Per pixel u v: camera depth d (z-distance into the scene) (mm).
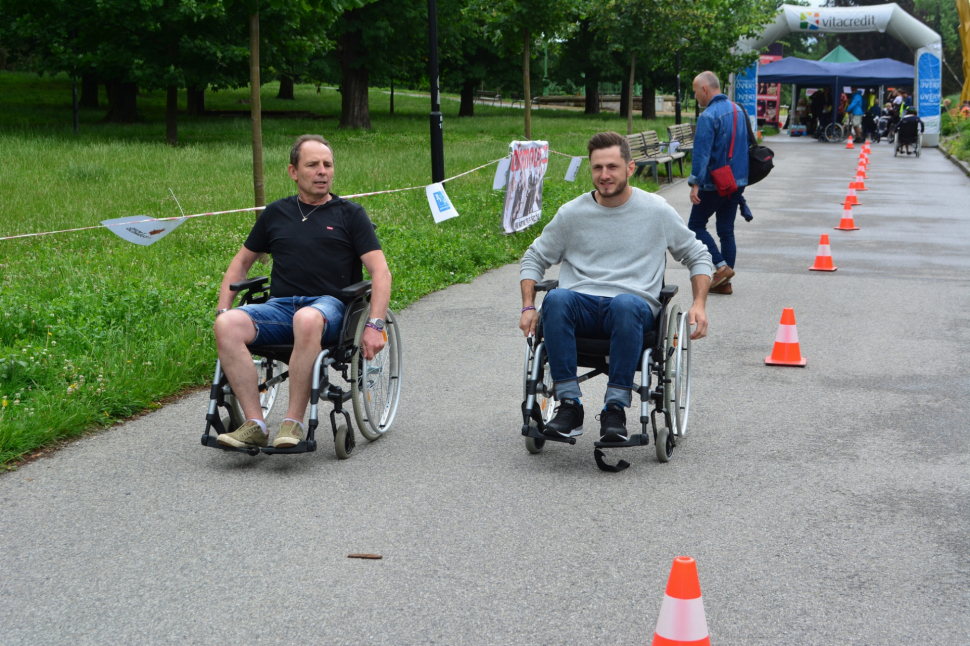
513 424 5301
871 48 64188
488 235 11953
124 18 23875
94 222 11148
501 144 25406
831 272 10273
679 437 5004
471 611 3164
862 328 7660
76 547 3680
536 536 3768
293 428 4551
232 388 4648
